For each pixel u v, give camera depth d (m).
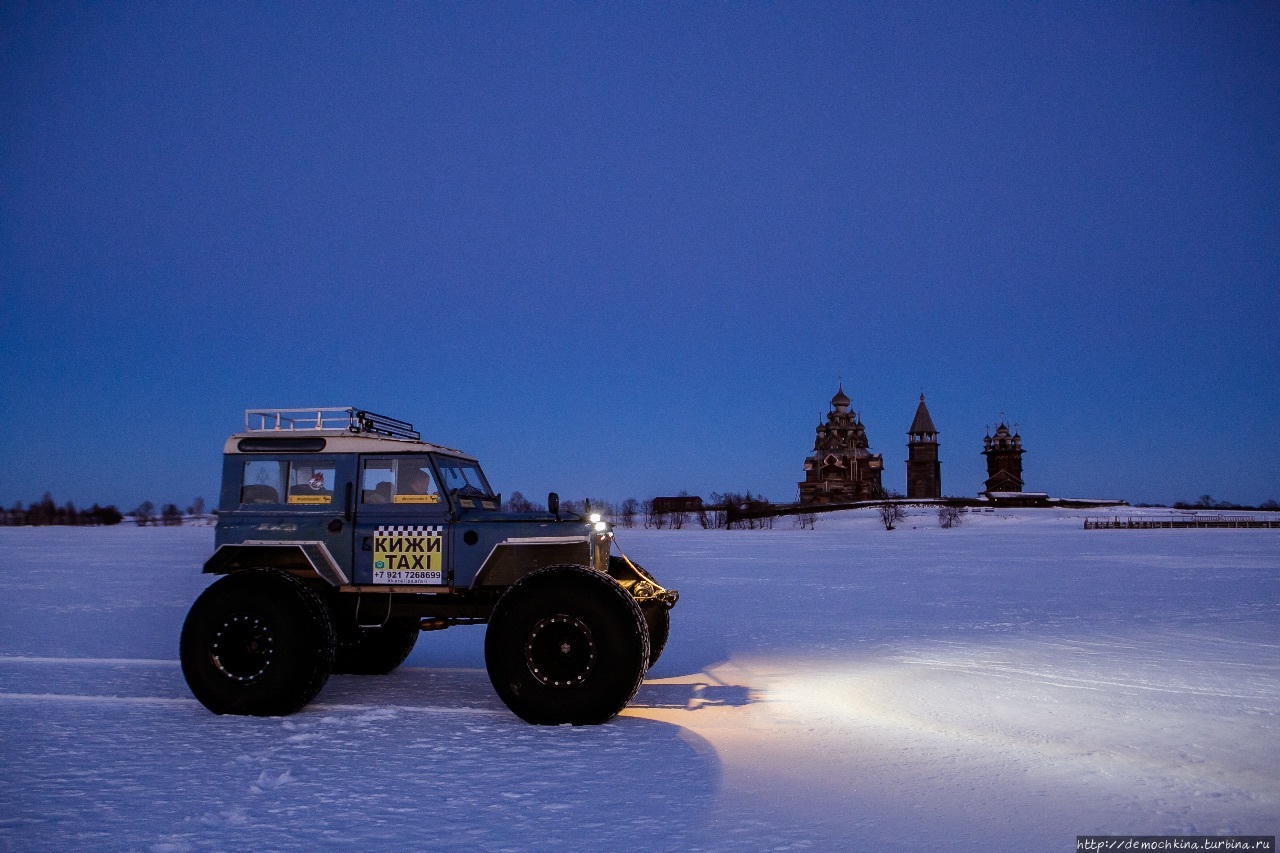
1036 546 54.84
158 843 4.94
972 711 8.38
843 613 17.62
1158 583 24.91
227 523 9.04
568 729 7.64
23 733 7.45
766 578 27.97
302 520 8.95
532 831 5.11
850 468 147.38
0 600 20.20
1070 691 9.36
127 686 9.57
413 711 8.41
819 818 5.34
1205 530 86.94
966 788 5.94
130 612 17.55
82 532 102.88
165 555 45.00
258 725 7.77
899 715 8.22
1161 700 8.87
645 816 5.36
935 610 18.11
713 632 14.72
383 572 8.82
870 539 71.50
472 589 8.78
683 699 9.00
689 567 34.25
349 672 10.63
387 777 6.19
